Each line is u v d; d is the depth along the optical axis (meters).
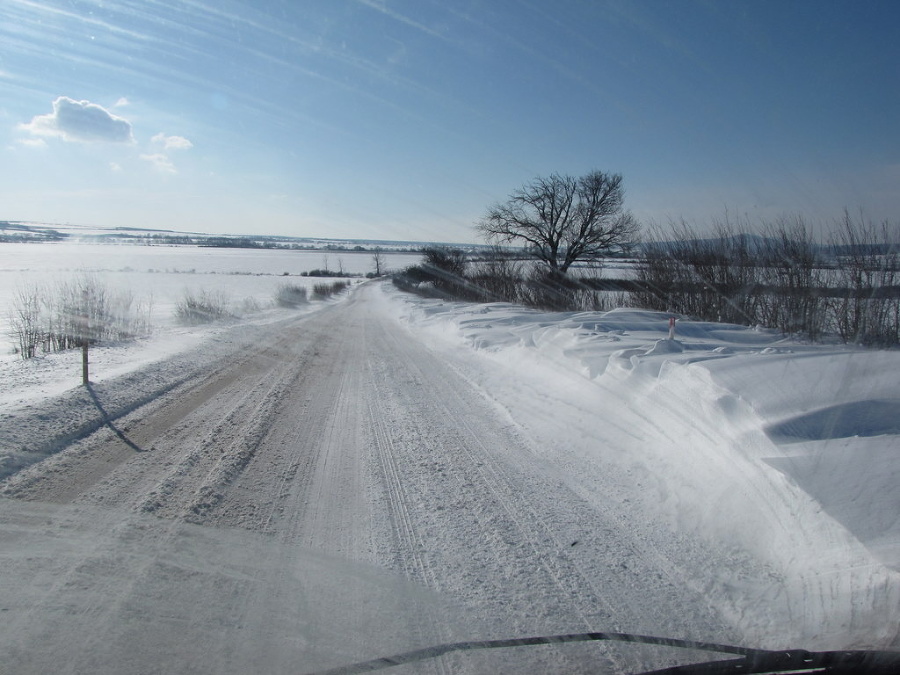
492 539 4.08
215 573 3.51
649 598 3.35
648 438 5.58
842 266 10.77
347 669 2.67
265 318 23.94
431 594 3.37
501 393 8.84
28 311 13.52
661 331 11.35
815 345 8.98
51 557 3.60
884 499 3.40
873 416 4.44
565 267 35.84
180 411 7.55
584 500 4.81
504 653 2.83
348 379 10.34
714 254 14.72
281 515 4.43
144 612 3.06
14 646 2.72
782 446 4.16
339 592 3.36
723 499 4.22
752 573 3.51
